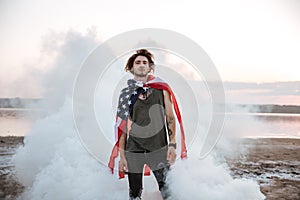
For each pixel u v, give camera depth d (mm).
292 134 8656
